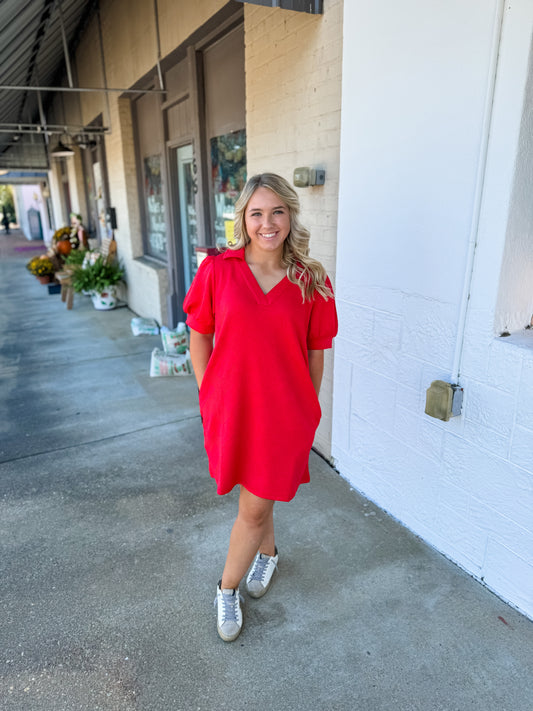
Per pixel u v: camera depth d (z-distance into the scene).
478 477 2.09
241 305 1.67
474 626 1.99
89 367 5.18
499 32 1.69
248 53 3.43
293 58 2.96
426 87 2.01
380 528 2.58
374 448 2.70
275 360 1.71
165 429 3.74
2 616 2.08
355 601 2.13
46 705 1.71
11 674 1.83
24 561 2.40
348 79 2.43
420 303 2.22
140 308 7.37
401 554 2.39
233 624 1.94
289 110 3.10
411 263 2.23
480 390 2.00
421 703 1.70
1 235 32.38
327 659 1.87
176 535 2.57
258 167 3.57
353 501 2.81
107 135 7.89
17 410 4.14
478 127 1.83
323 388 3.16
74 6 6.92
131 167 7.27
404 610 2.08
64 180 15.35
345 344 2.77
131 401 4.28
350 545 2.46
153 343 6.00
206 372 1.81
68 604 2.14
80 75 9.59
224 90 4.42
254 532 1.90
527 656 1.86
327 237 2.94
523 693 1.73
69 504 2.85
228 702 1.71
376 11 2.19
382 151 2.29
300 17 2.84
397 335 2.38
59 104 12.44
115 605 2.13
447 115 1.94
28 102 11.93
